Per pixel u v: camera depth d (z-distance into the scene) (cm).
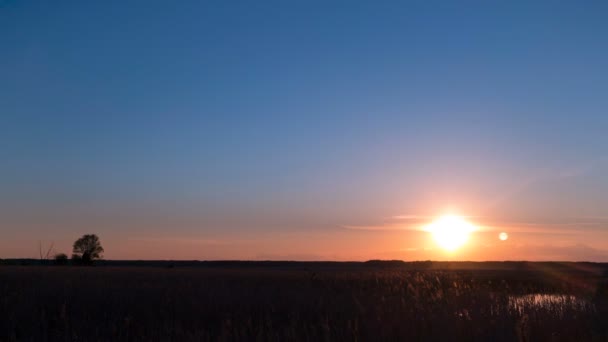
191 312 2109
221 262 18625
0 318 1894
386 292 2689
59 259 9769
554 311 1900
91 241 9950
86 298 2427
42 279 3362
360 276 3812
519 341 1505
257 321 1923
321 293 2697
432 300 2234
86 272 4431
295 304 2267
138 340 1619
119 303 2306
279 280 3738
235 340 1583
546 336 1561
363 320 1725
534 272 7800
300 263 18012
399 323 1639
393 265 13925
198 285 3109
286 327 1723
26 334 1683
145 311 2123
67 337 1634
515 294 3003
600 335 1598
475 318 1750
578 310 1978
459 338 1515
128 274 4281
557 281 4475
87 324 1812
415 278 3161
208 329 1770
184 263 16500
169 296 2478
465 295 2383
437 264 13888
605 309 2059
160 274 4422
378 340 1503
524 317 1689
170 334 1614
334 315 1970
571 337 1584
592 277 5853
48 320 1891
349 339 1539
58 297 2417
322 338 1557
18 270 4691
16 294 2408
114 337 1658
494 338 1497
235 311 2139
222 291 2653
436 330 1570
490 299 2242
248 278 3959
